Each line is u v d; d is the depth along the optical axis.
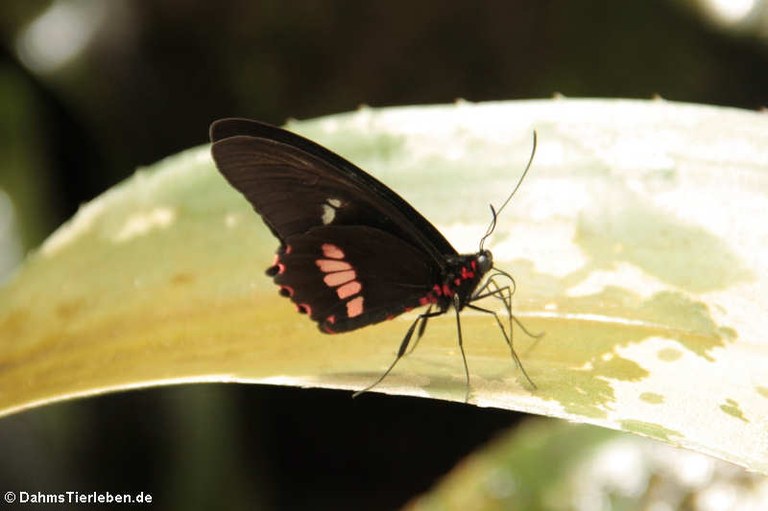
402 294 0.46
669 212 0.47
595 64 0.74
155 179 0.48
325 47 0.75
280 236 0.45
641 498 0.52
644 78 0.74
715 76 0.73
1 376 0.45
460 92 0.75
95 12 0.74
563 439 0.54
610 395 0.44
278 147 0.45
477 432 0.77
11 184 0.65
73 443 0.62
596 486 0.53
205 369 0.45
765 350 0.45
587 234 0.47
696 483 0.52
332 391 0.75
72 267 0.47
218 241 0.47
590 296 0.46
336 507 0.75
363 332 0.47
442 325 0.47
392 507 0.76
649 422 0.43
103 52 0.74
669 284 0.46
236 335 0.46
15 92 0.70
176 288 0.46
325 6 0.73
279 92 0.76
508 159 0.48
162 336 0.46
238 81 0.76
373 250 0.46
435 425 0.77
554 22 0.74
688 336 0.45
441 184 0.48
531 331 0.46
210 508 0.64
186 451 0.64
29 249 0.63
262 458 0.73
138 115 0.76
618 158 0.47
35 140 0.69
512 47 0.74
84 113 0.74
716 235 0.46
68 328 0.46
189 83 0.76
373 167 0.48
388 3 0.74
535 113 0.48
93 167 0.76
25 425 0.60
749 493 0.51
